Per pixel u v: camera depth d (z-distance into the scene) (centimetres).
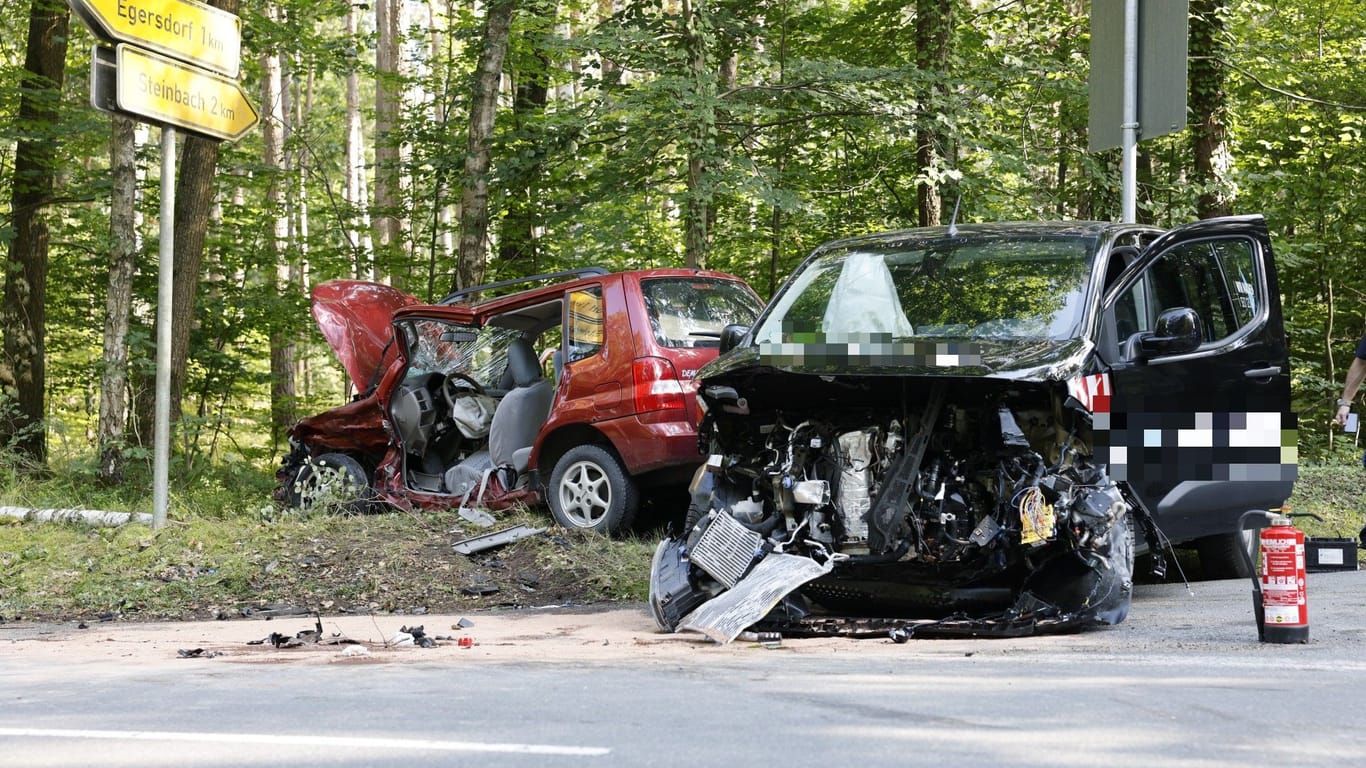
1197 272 921
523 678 597
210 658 731
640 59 1764
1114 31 1213
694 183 1731
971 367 736
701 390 817
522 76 2311
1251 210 2367
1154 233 966
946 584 770
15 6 2380
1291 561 668
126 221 1766
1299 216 2383
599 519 1181
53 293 2414
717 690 543
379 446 1395
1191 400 859
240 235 2466
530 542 1153
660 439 1139
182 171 1903
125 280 1766
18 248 2125
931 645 696
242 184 2491
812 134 2123
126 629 957
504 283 1290
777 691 537
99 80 1218
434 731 457
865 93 1811
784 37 2133
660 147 1777
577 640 775
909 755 400
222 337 2409
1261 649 648
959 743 417
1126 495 783
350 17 3681
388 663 675
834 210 2308
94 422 2911
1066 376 735
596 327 1198
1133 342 816
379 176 2595
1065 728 441
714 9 1844
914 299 873
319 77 2442
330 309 1430
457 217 2406
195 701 544
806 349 802
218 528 1275
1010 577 770
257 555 1168
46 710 535
